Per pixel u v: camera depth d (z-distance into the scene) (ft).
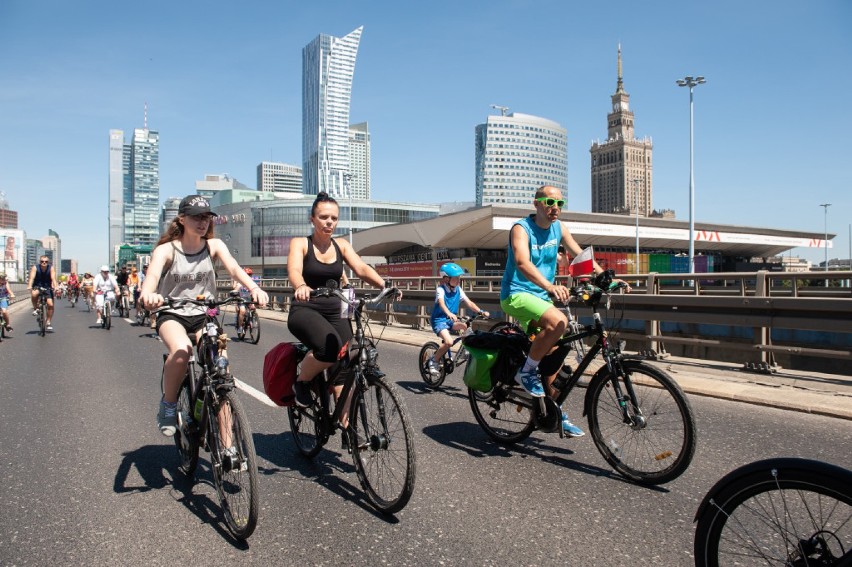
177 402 12.81
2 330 43.86
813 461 6.44
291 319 12.55
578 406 19.71
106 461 14.58
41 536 10.38
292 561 9.37
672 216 552.41
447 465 13.97
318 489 12.55
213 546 9.94
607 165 611.47
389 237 217.77
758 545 6.80
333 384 12.68
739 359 25.68
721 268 270.05
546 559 9.31
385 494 11.21
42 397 22.33
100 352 35.45
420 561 9.30
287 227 371.76
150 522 10.94
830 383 21.48
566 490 12.27
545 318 13.61
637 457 12.82
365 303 11.59
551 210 14.43
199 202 12.29
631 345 29.27
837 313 20.98
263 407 20.18
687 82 133.39
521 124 616.39
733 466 13.51
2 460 14.73
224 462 10.33
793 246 259.80
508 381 15.01
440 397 21.94
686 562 9.16
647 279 27.91
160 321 12.28
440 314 23.04
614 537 10.05
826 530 6.33
